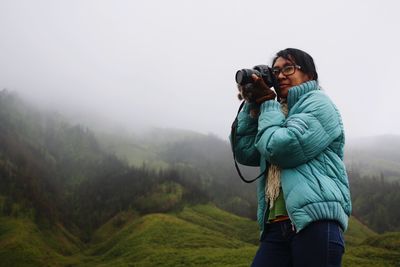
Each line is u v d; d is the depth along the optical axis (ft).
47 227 440.45
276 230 8.87
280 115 8.92
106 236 476.95
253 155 10.44
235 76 9.44
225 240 360.28
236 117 10.75
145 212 510.99
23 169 589.32
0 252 346.74
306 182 8.20
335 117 8.84
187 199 545.44
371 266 229.04
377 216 561.02
